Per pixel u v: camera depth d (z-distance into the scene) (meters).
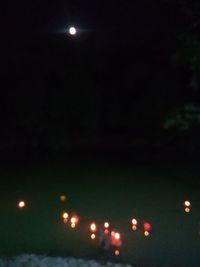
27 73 15.63
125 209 10.70
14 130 16.03
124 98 16.27
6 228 9.44
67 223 9.74
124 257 8.03
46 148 16.09
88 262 7.23
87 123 16.08
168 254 8.20
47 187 12.45
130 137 16.75
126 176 13.42
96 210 10.63
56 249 8.30
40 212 10.47
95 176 13.43
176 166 14.34
